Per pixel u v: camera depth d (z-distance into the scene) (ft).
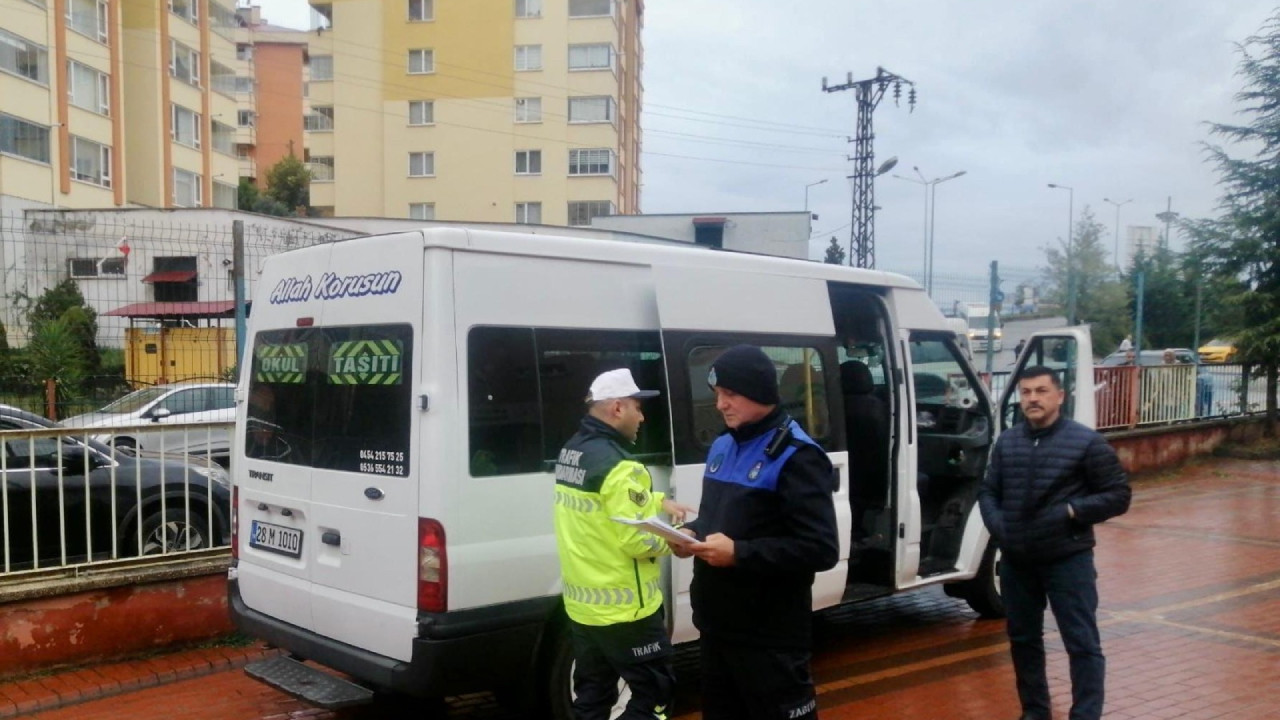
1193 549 32.50
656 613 13.60
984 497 16.76
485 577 14.76
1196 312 72.49
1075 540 15.74
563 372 15.99
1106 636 22.68
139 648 20.38
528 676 15.51
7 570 19.43
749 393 11.14
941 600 26.84
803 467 10.98
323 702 14.89
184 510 22.72
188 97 146.61
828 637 23.16
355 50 166.40
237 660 20.56
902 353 21.99
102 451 21.65
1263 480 48.08
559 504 13.88
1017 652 16.69
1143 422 50.31
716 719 11.65
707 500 11.60
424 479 14.44
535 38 162.91
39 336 25.05
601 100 162.40
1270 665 20.56
